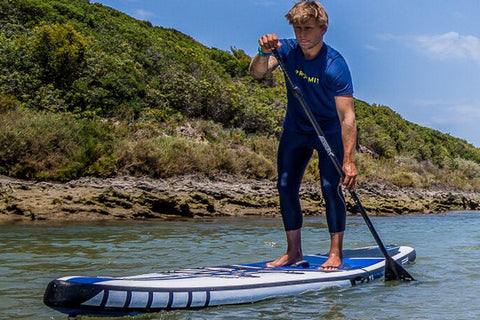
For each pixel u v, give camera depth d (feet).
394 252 18.25
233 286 11.25
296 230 14.25
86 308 9.30
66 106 54.13
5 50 57.98
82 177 39.27
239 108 73.15
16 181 34.63
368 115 117.29
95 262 16.84
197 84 71.82
